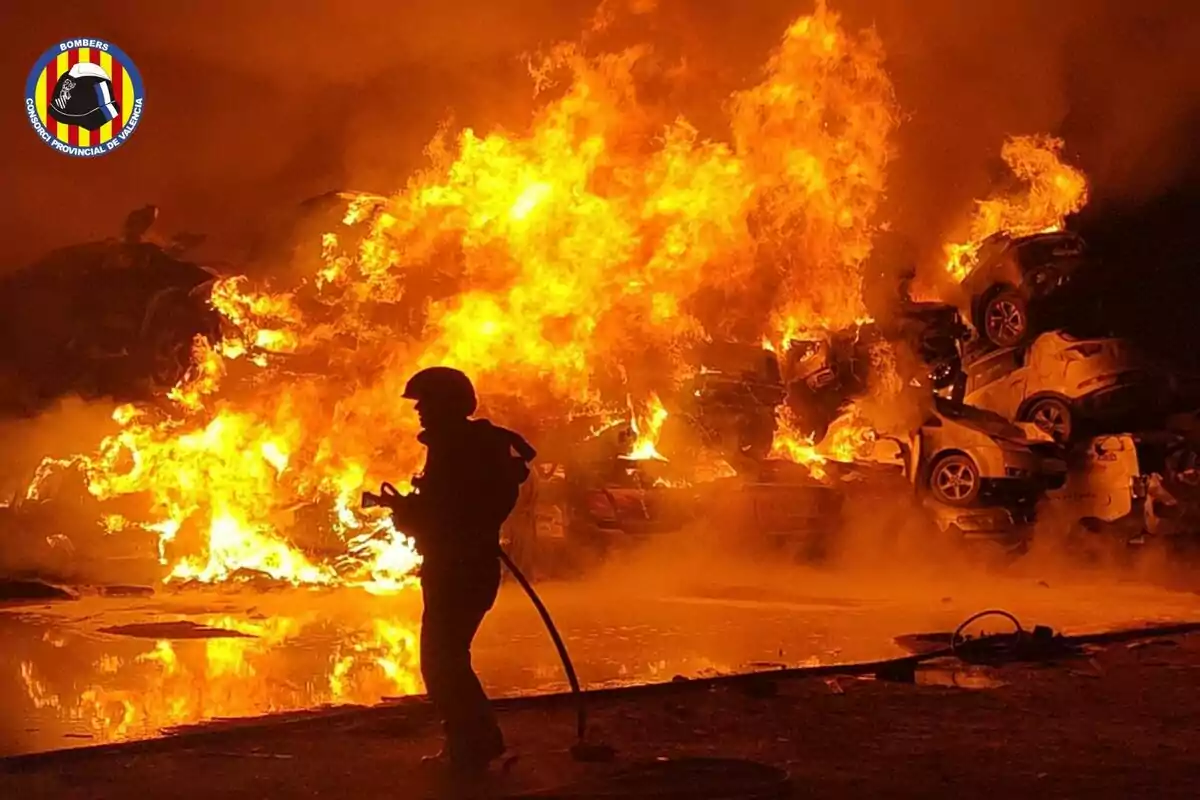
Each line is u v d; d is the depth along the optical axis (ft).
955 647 32.14
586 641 33.83
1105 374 64.34
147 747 21.20
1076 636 34.22
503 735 22.65
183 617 38.40
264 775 19.60
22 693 26.05
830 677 28.96
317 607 41.37
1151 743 22.12
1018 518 58.49
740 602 42.96
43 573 46.34
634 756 21.11
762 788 18.40
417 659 30.89
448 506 20.02
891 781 19.34
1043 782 19.24
